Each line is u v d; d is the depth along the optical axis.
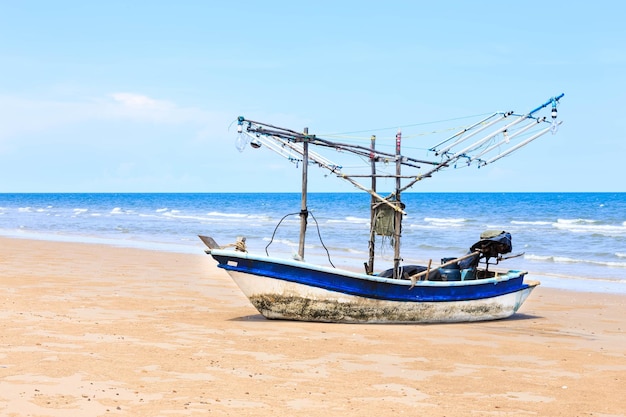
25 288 16.53
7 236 39.69
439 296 13.59
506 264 28.36
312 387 8.45
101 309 13.90
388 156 14.16
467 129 14.23
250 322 12.87
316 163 14.39
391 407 7.76
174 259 25.92
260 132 13.60
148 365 9.16
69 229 47.94
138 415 7.06
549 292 19.97
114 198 174.88
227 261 12.55
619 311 16.31
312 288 12.66
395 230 14.07
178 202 131.88
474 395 8.45
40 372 8.55
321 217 67.12
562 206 94.56
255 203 122.56
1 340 10.33
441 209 86.75
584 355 10.99
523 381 9.21
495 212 77.56
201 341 10.91
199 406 7.45
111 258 25.78
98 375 8.53
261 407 7.52
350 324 13.02
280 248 33.25
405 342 11.54
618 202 109.69
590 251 33.31
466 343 11.68
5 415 6.87
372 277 12.86
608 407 8.09
